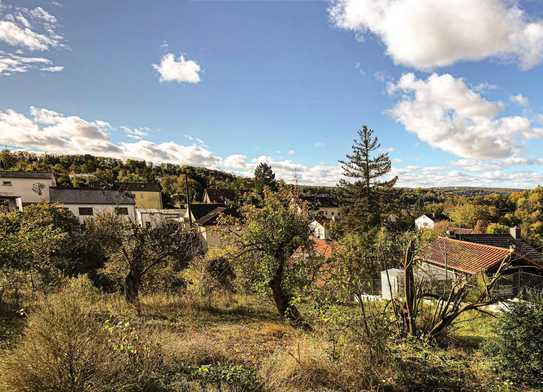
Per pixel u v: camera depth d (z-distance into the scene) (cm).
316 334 531
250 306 1092
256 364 474
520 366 425
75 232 2100
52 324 316
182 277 1338
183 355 469
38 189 3638
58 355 307
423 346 490
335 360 419
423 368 416
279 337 682
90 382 313
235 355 524
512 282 1216
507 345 445
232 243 1041
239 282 1098
